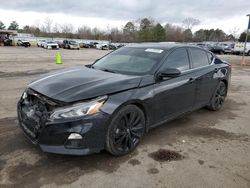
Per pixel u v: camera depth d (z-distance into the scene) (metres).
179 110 4.07
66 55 23.38
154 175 2.81
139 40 78.06
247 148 3.57
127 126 3.17
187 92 4.11
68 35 86.19
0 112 4.62
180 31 83.56
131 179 2.71
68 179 2.67
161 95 3.56
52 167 2.87
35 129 2.86
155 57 3.88
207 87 4.72
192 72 4.25
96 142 2.83
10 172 2.74
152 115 3.52
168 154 3.28
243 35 73.06
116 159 3.12
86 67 4.20
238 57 27.81
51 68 11.88
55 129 2.68
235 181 2.76
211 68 4.83
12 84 7.35
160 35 74.44
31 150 3.21
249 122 4.71
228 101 6.29
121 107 3.01
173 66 3.93
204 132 4.12
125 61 4.02
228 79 5.49
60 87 3.02
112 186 2.58
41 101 2.90
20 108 3.33
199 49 4.77
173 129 4.19
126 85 3.17
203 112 5.23
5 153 3.12
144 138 3.76
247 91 7.67
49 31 89.19
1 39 43.03
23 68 11.55
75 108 2.71
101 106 2.83
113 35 86.50
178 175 2.83
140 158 3.16
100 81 3.19
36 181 2.61
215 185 2.67
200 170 2.94
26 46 41.62
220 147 3.57
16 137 3.56
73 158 3.08
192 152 3.38
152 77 3.50
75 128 2.69
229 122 4.66
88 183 2.62
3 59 16.30
